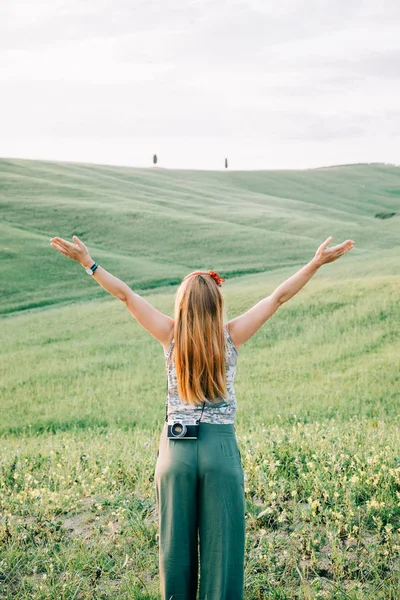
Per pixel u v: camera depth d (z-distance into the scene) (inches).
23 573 173.5
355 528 174.4
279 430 315.3
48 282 1485.0
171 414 131.6
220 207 2645.2
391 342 860.0
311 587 155.5
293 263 1692.9
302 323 994.7
